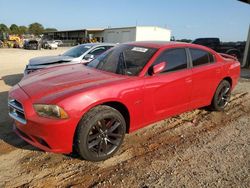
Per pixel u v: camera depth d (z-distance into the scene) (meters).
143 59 4.19
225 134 4.65
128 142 4.22
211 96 5.37
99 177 3.27
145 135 4.51
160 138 4.41
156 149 4.03
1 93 7.15
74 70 4.39
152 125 4.95
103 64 4.55
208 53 5.21
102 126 3.53
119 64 4.30
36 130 3.25
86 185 3.12
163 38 44.88
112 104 3.68
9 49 37.91
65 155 3.75
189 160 3.71
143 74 3.98
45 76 4.11
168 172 3.40
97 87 3.46
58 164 3.53
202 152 3.96
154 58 4.17
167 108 4.36
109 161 3.64
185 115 5.54
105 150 3.63
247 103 6.64
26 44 39.38
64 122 3.19
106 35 51.56
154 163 3.62
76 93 3.31
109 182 3.17
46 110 3.21
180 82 4.43
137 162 3.63
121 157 3.75
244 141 4.38
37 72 4.58
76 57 8.11
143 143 4.21
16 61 17.34
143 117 4.02
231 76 5.74
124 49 4.68
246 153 3.96
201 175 3.35
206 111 5.81
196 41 20.25
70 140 3.30
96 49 8.50
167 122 5.13
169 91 4.28
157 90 4.08
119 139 3.76
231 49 18.83
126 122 3.94
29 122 3.28
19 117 3.49
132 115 3.85
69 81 3.75
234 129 4.89
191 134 4.62
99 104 3.50
